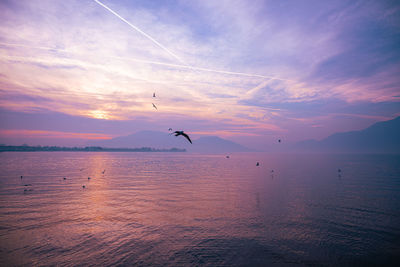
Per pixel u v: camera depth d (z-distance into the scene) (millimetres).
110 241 25156
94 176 86750
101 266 20312
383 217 33719
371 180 75812
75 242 24859
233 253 22766
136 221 31625
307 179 79500
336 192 53438
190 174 96938
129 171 109688
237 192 53719
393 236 26703
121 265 20500
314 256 22281
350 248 23859
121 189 57531
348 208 38750
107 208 38156
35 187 59500
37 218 32438
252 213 35688
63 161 188000
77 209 37312
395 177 83688
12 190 54844
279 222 31516
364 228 29266
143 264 20703
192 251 23062
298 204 41688
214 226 29875
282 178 82625
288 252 23047
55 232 27469
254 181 74188
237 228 29203
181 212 36094
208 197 47719
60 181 71500
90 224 30266
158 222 31250
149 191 54688
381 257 22141
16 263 20656
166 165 157250
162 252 22828
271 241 25438
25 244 24219
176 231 28094
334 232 27938
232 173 102438
